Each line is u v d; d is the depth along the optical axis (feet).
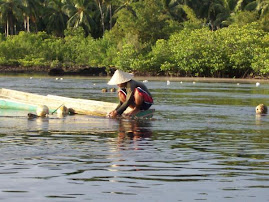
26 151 38.17
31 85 155.94
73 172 30.83
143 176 29.96
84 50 318.45
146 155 36.91
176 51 265.34
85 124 57.88
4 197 25.38
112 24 401.29
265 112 73.92
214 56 258.78
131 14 338.75
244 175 30.48
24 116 66.80
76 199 25.11
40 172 30.76
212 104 90.07
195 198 25.43
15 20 382.22
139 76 274.57
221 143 43.52
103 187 27.37
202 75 267.39
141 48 297.12
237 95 118.21
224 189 27.14
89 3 389.60
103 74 280.10
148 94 65.16
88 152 37.93
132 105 65.57
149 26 333.01
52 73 273.33
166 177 29.78
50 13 404.36
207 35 268.21
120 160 34.78
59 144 41.96
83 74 278.87
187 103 91.86
